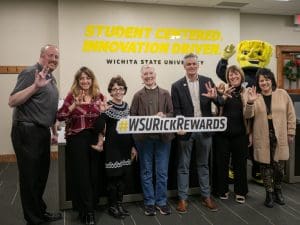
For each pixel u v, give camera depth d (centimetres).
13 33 539
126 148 296
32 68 254
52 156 551
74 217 302
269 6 600
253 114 315
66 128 280
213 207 316
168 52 586
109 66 561
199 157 321
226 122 311
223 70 458
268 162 315
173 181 351
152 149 306
